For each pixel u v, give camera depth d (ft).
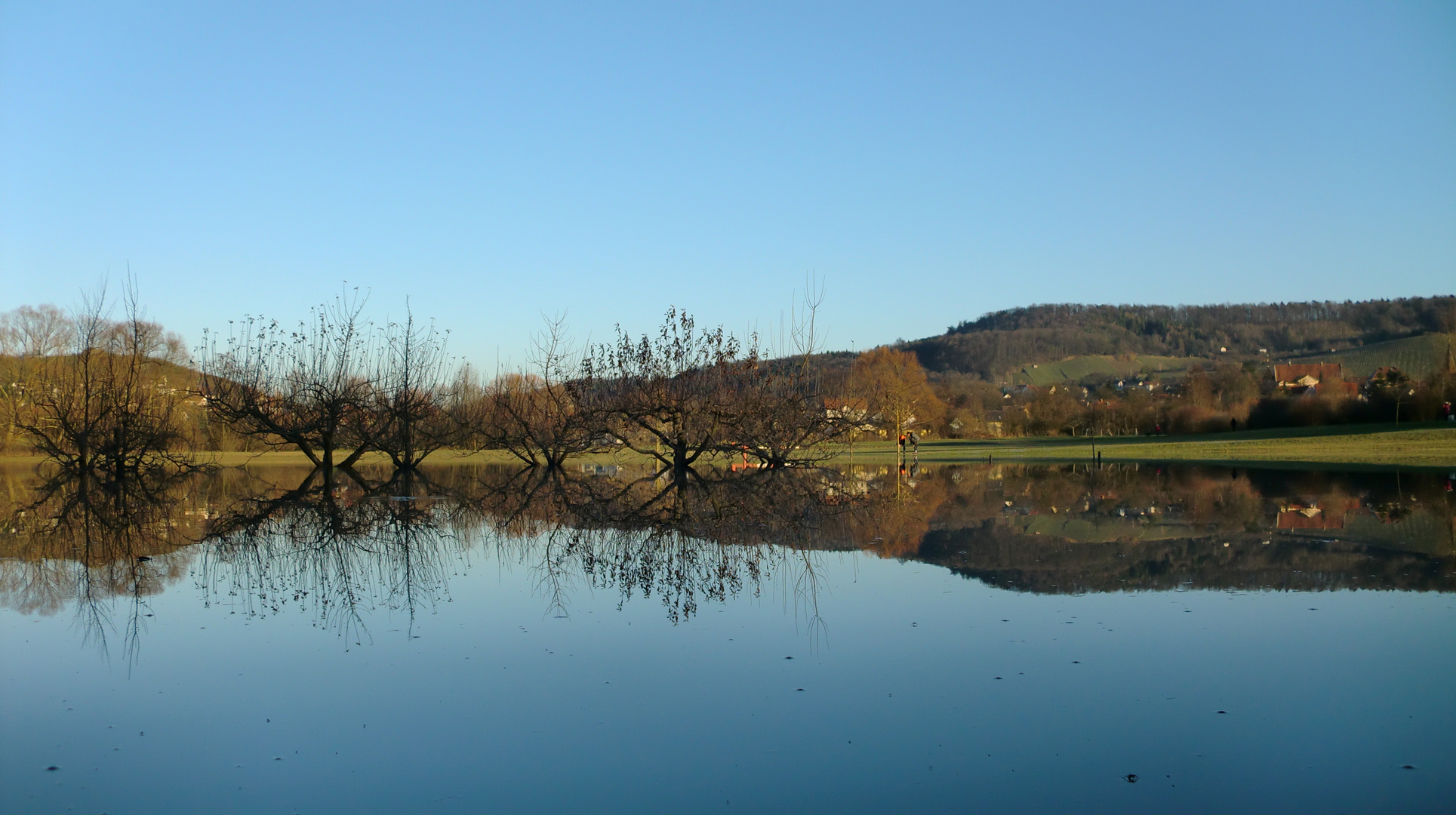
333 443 107.65
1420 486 72.28
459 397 136.46
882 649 22.41
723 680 20.18
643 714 18.08
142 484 90.53
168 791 14.78
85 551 41.09
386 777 15.24
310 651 23.06
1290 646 22.39
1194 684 19.56
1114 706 18.19
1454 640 22.84
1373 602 27.20
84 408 103.19
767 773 15.23
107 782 15.14
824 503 61.98
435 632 24.76
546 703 18.85
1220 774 14.99
